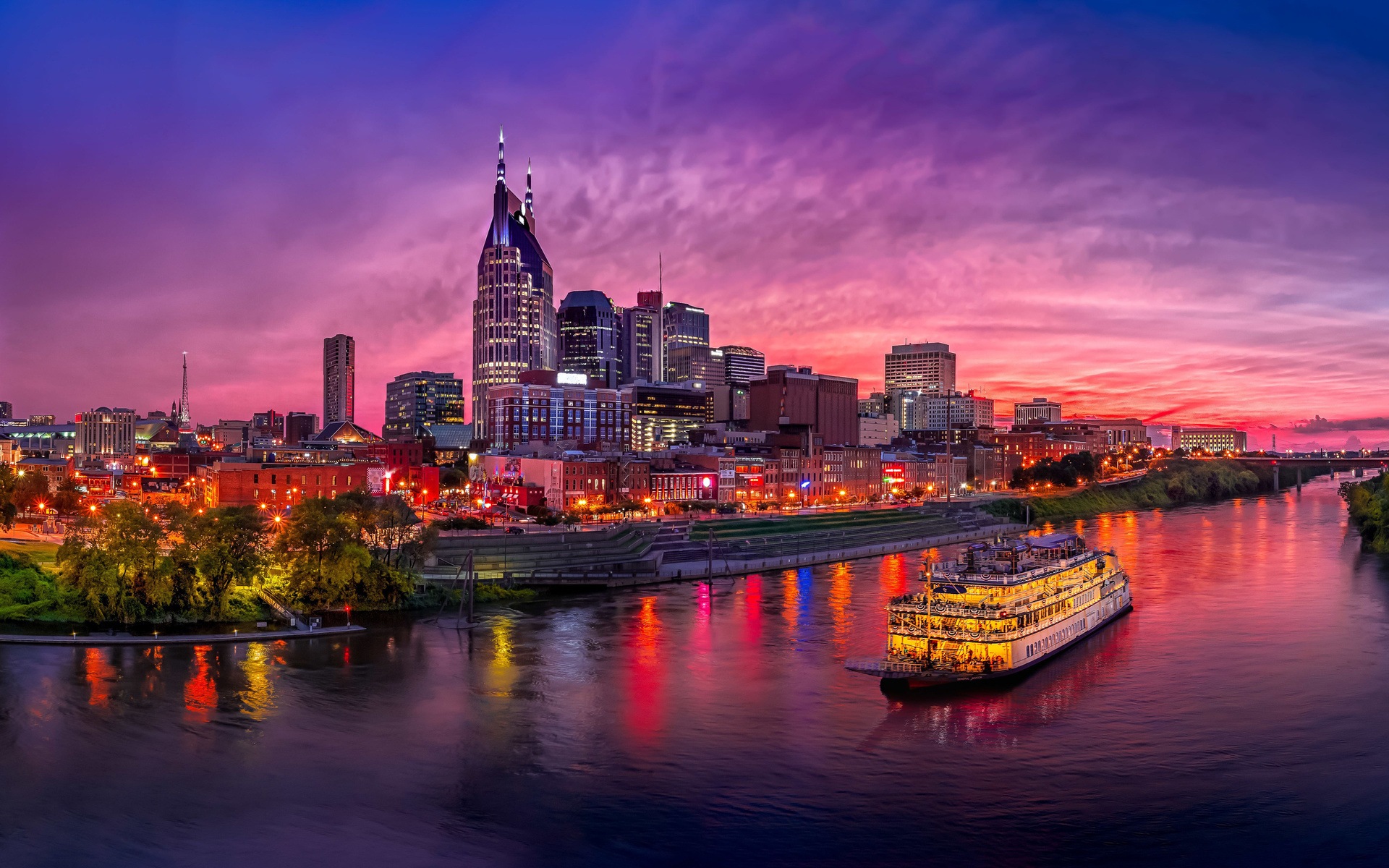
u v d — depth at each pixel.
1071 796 69.19
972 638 97.38
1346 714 85.94
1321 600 137.50
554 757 75.94
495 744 78.56
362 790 69.19
